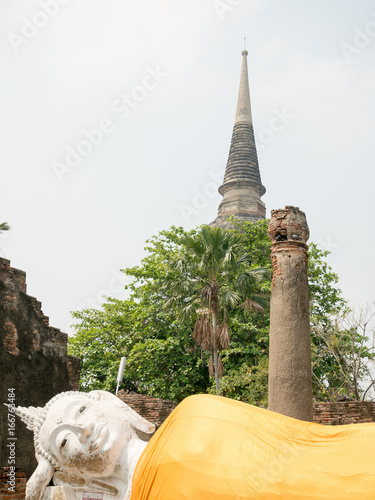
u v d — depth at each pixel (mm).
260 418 2682
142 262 27969
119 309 27906
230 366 23797
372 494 2092
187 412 2859
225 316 17859
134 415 3314
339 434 2443
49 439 3227
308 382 9414
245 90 46625
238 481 2410
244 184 42125
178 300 18500
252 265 26047
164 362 24922
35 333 14266
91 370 26297
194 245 17734
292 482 2285
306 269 10180
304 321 9742
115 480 3115
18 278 14039
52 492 3145
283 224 10266
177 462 2621
